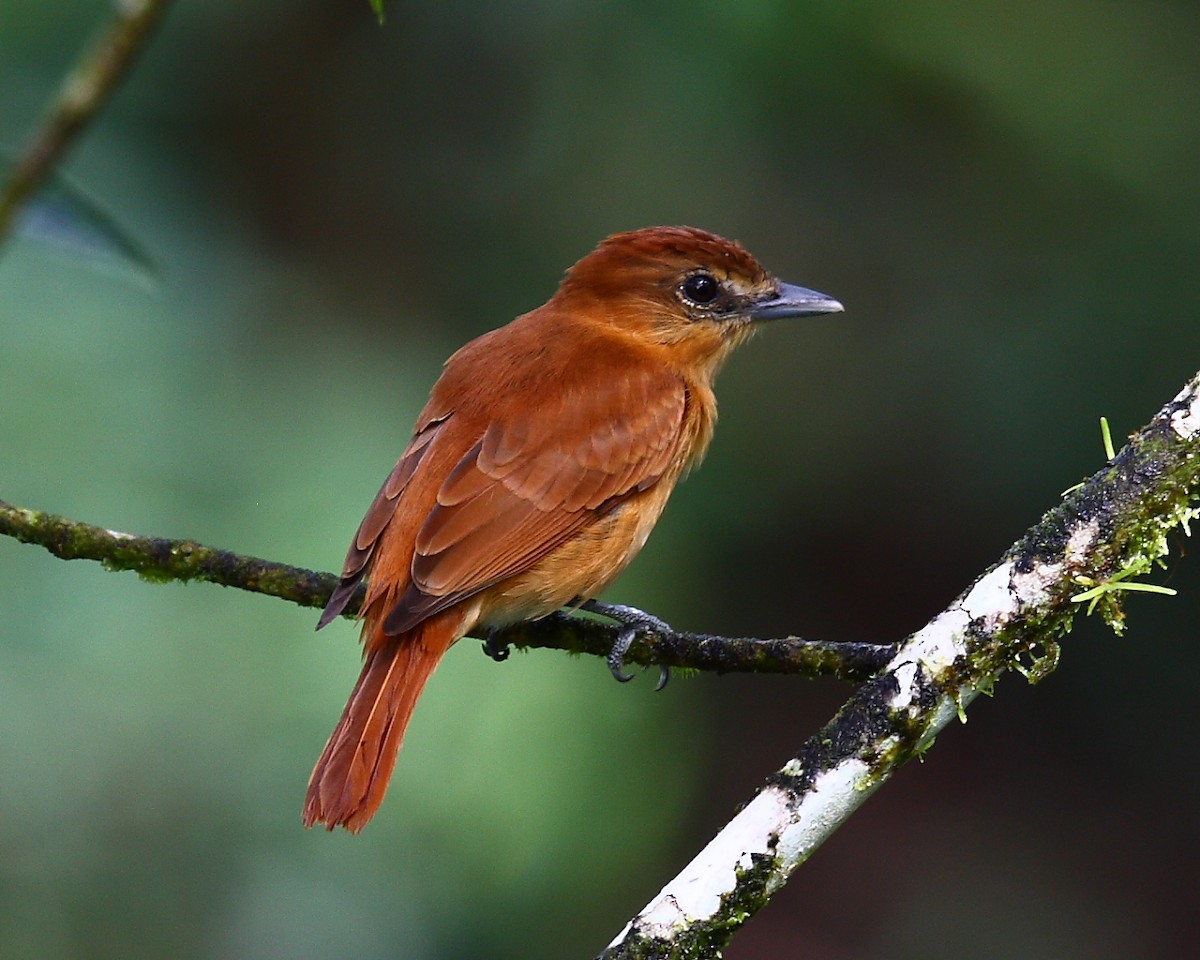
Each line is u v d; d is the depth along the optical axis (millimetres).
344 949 9938
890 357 13359
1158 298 12609
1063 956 13094
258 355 11188
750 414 13547
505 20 12477
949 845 13922
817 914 13734
